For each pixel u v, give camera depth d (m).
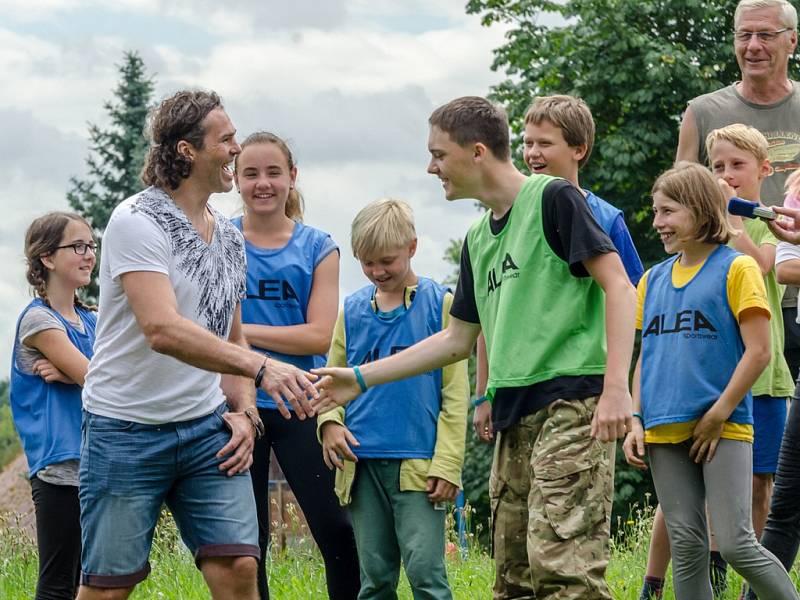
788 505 5.14
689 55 21.89
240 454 4.67
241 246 4.89
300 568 7.20
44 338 5.63
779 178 6.35
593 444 4.43
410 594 6.51
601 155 21.86
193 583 6.96
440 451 5.32
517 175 4.70
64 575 5.60
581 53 22.84
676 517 5.05
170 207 4.59
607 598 4.41
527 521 4.66
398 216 5.45
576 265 4.48
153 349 4.46
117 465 4.54
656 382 5.15
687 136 6.59
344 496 5.43
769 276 5.82
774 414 5.75
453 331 4.99
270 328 5.72
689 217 5.14
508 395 4.60
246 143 5.87
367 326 5.56
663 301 5.24
